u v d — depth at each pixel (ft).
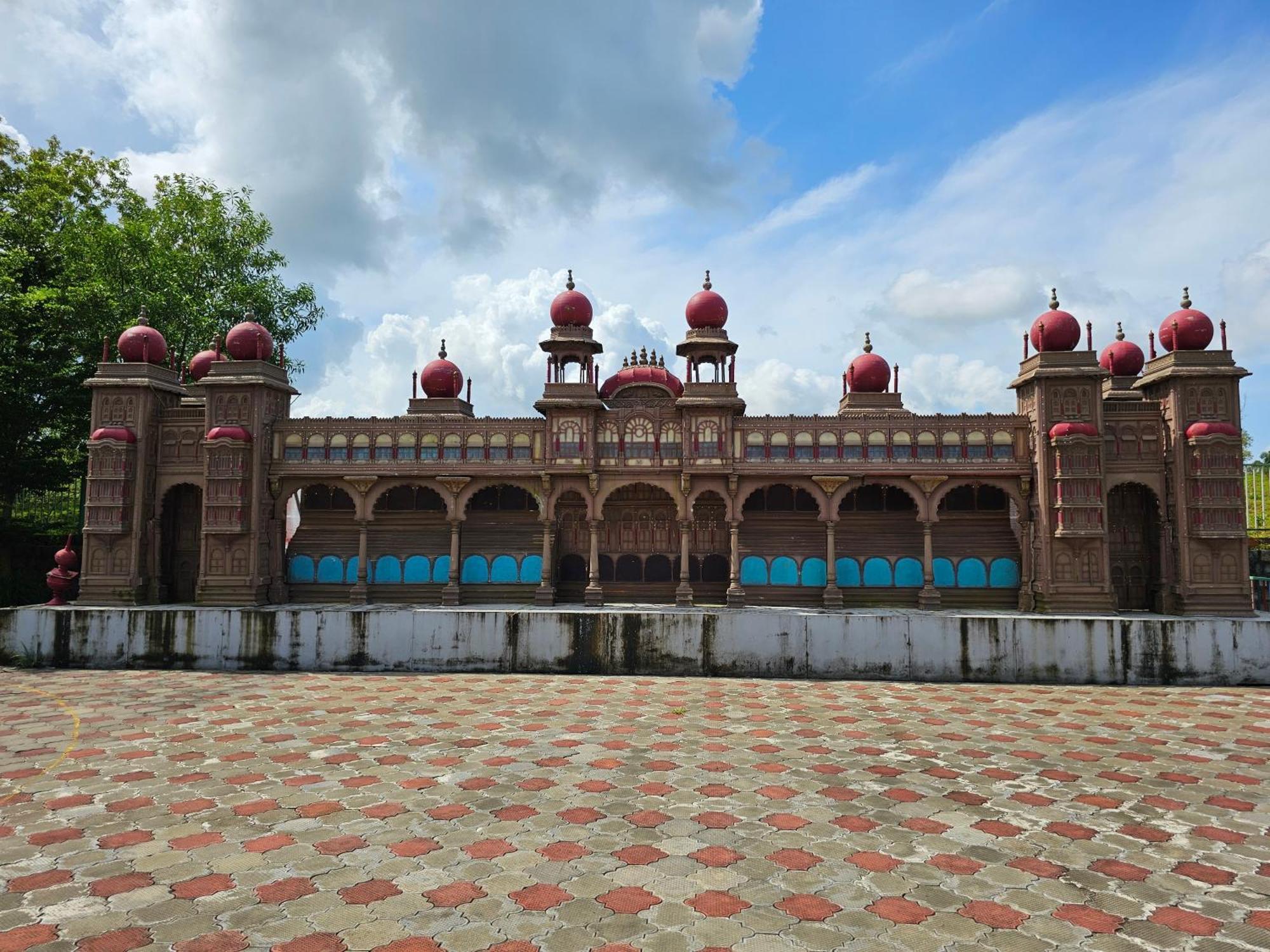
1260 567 77.36
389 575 78.23
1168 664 60.54
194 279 103.50
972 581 74.18
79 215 100.01
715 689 57.62
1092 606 67.10
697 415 73.61
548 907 23.30
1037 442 69.41
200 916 22.65
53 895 24.08
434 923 22.29
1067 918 22.81
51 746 41.57
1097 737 43.93
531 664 64.54
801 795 33.83
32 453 88.33
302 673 64.28
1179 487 66.95
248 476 73.56
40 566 89.86
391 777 36.24
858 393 83.15
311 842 28.35
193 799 33.06
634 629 64.23
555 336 77.46
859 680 62.08
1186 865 26.71
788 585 76.48
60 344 88.99
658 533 79.36
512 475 74.49
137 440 74.59
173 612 66.18
